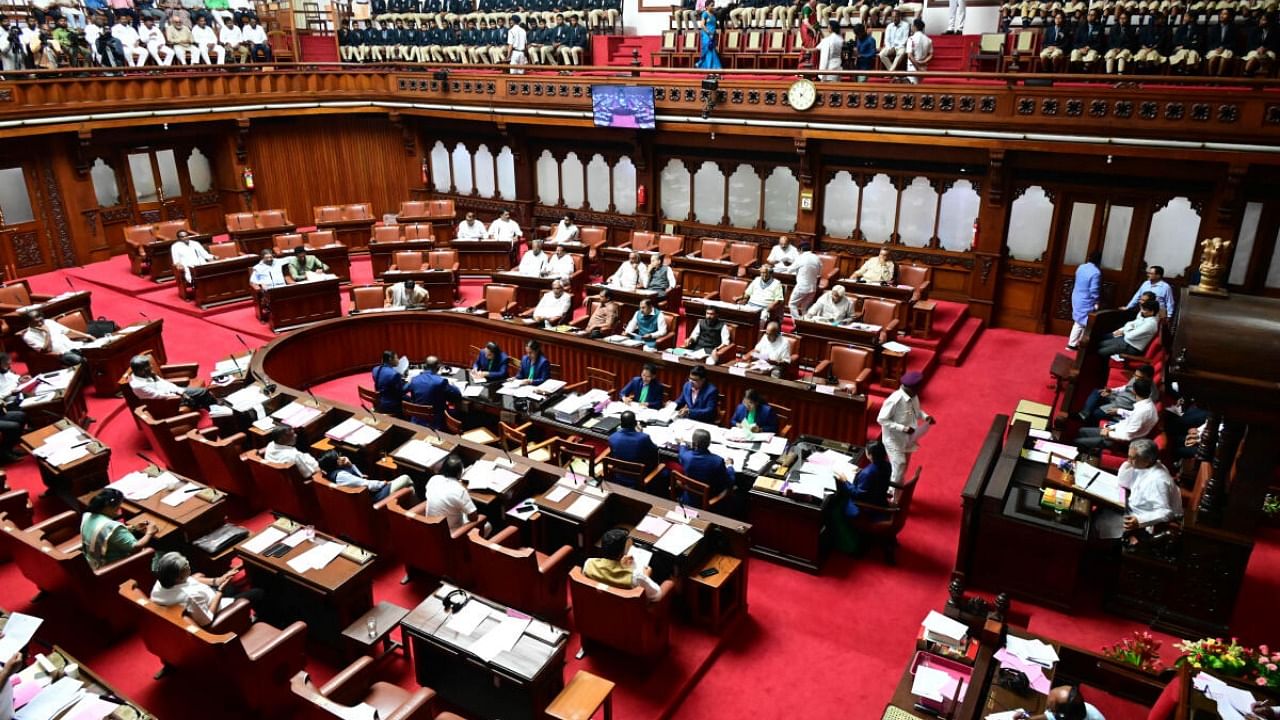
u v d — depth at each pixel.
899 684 6.96
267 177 23.86
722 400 11.95
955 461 11.99
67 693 6.32
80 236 21.06
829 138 17.39
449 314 15.63
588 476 9.72
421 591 8.91
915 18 17.86
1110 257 16.09
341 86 23.48
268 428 10.77
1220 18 15.30
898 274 17.25
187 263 18.52
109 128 20.89
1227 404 6.68
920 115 16.25
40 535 8.06
